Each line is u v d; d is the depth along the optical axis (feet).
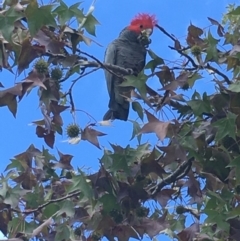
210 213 11.87
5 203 12.64
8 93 11.05
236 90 11.97
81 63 12.55
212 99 12.29
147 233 12.51
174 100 12.65
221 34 14.56
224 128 11.53
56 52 11.69
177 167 13.41
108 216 12.44
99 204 12.64
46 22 11.12
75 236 13.37
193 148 12.09
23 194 12.83
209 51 12.97
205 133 12.07
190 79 13.17
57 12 11.55
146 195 12.32
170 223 14.66
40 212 13.35
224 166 12.30
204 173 12.46
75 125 12.79
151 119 11.75
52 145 13.06
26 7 11.29
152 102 13.20
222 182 12.58
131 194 12.28
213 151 12.24
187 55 13.11
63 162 14.20
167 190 13.07
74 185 12.30
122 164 12.17
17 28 11.82
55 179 14.40
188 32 14.05
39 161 14.15
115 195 12.32
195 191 12.84
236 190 12.61
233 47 13.03
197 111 12.18
